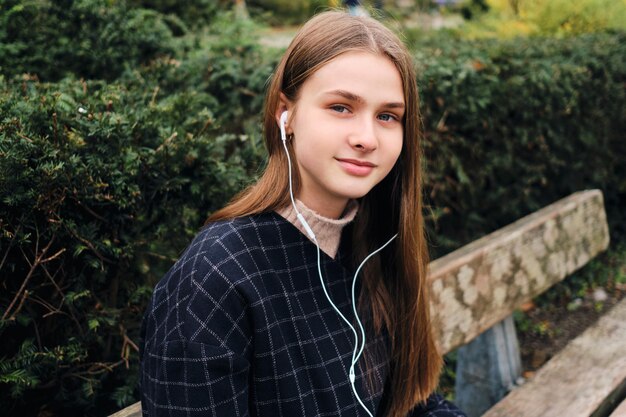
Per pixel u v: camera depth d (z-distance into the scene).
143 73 2.32
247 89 2.53
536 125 3.21
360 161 1.00
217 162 1.73
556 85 3.17
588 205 2.50
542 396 1.81
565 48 3.64
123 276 1.65
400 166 1.19
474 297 1.89
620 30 4.54
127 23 2.47
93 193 1.41
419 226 1.23
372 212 1.24
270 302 1.00
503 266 2.01
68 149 1.40
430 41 3.91
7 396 1.54
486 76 2.88
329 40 1.00
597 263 3.95
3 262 1.33
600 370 1.93
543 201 3.67
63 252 1.46
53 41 2.31
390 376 1.28
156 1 3.67
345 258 1.19
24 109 1.43
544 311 3.47
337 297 1.12
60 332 1.60
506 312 2.02
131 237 1.59
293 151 1.07
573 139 3.52
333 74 0.98
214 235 1.01
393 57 1.01
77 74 2.33
